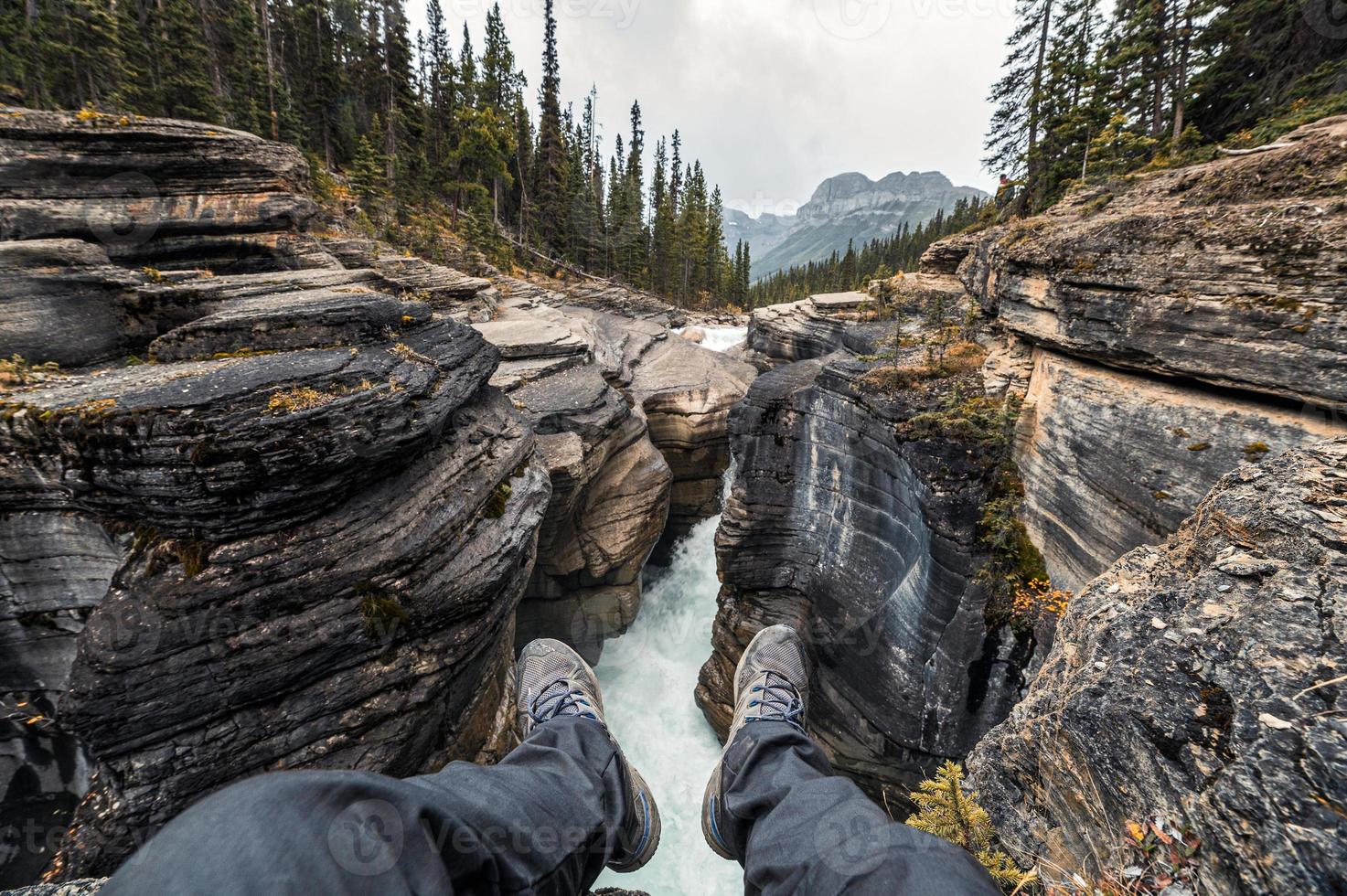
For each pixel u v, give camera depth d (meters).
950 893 1.18
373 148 40.53
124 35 27.67
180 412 4.81
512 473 8.73
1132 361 6.92
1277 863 1.60
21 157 11.98
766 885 1.59
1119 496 6.89
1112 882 2.19
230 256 14.93
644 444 16.91
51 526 5.03
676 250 65.81
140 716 4.79
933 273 19.09
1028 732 3.40
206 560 5.04
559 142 57.28
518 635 14.10
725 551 12.80
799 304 25.77
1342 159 5.59
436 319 9.09
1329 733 1.80
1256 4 14.94
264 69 36.66
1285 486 3.16
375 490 6.23
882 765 9.98
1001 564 8.44
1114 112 17.30
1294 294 5.21
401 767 6.36
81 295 7.68
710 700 12.87
